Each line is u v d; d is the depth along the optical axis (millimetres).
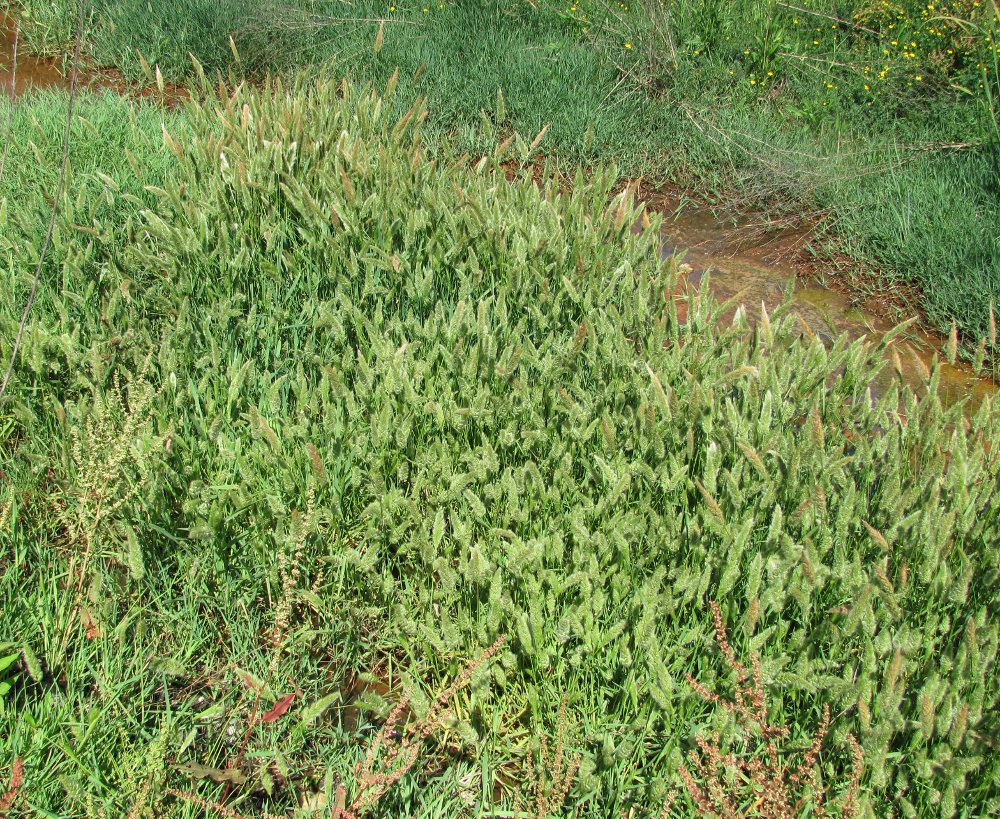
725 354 3096
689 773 1989
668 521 2420
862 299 4754
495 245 3744
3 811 1830
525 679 2381
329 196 3908
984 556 2395
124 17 7160
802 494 2602
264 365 3396
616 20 7074
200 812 2090
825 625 2223
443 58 6730
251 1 7238
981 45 6105
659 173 6035
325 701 2127
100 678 2211
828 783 2102
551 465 2830
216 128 4945
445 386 2955
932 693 1990
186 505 2555
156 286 3602
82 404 2773
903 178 5348
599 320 3328
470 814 2164
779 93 6574
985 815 2010
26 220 3561
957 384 4094
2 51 7203
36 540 2688
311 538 2641
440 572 2342
